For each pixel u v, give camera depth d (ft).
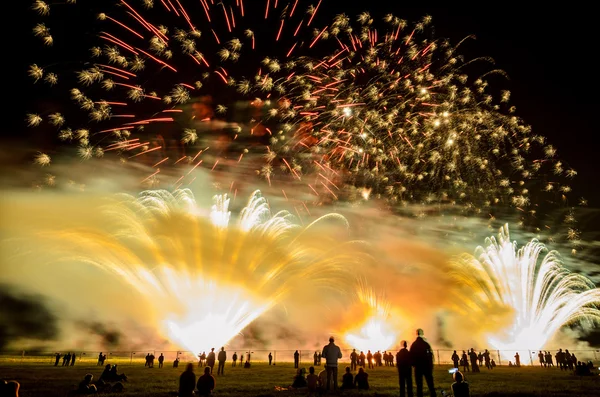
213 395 57.11
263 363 145.79
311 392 59.00
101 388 64.49
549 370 113.29
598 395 55.83
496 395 55.77
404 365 43.37
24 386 68.54
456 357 109.09
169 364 134.21
